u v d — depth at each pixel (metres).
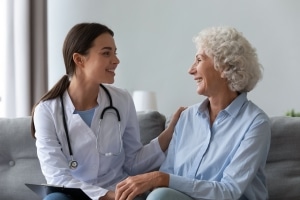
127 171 2.15
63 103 2.03
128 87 3.96
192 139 1.91
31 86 3.70
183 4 3.81
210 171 1.80
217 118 1.86
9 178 2.38
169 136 2.11
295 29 3.59
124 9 3.94
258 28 3.66
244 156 1.72
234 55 1.81
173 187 1.67
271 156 2.16
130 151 2.14
